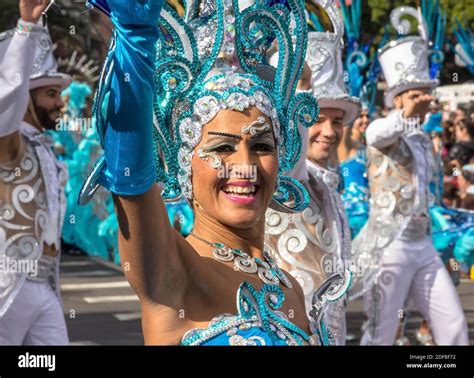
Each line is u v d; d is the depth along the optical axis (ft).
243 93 5.57
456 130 27.22
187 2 5.93
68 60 27.94
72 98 28.02
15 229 12.11
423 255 15.48
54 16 27.25
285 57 6.05
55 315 12.50
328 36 13.16
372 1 26.35
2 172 12.14
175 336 5.24
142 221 5.02
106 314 21.76
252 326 5.38
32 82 12.93
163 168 5.75
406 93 16.62
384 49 16.87
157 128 5.65
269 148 5.66
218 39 5.70
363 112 20.51
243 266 5.65
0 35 11.34
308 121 6.19
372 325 15.46
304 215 11.48
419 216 15.55
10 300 11.93
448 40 28.55
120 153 4.90
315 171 12.01
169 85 5.63
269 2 6.41
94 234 31.68
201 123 5.55
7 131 11.63
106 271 29.73
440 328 15.39
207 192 5.57
